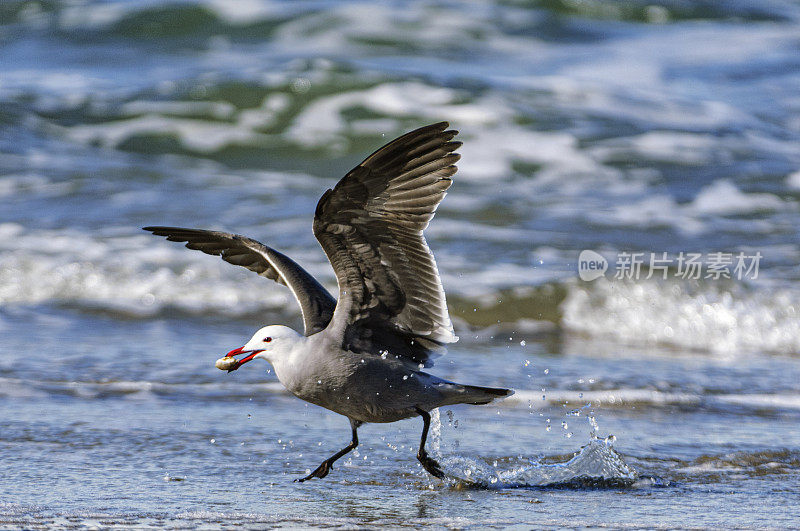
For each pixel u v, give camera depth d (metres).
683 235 17.39
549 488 7.48
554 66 28.83
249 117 24.66
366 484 7.51
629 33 32.44
